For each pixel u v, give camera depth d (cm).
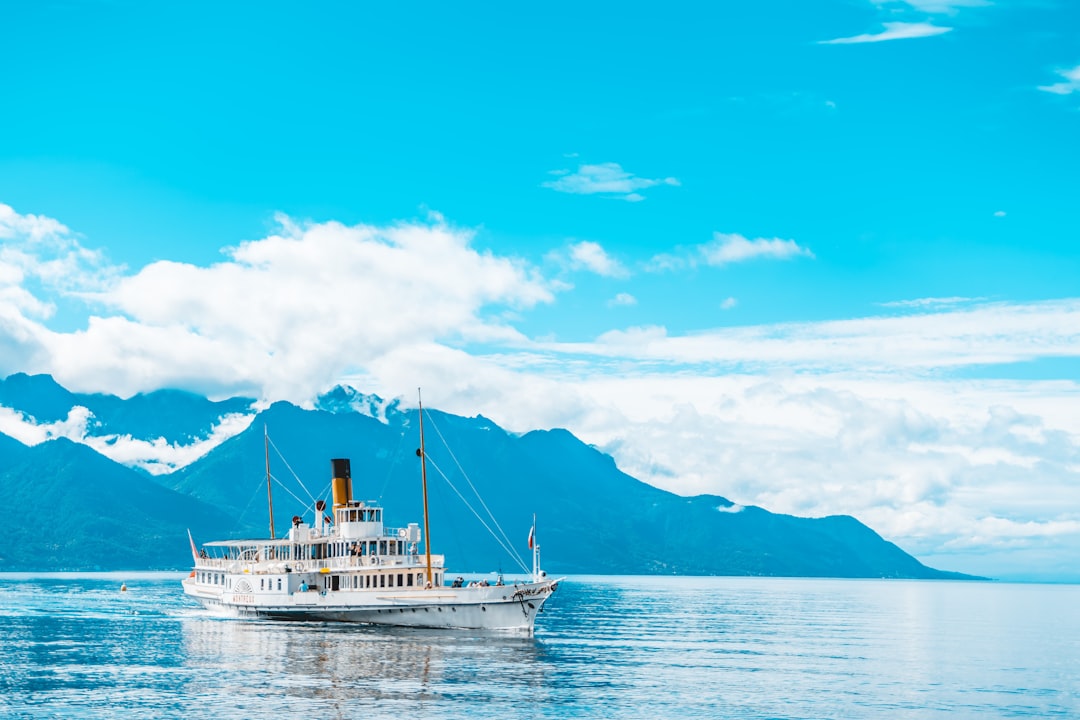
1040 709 11475
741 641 18275
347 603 16162
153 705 10038
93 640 15000
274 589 16812
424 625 15738
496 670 12269
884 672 14088
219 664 12456
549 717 9812
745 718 10188
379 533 16650
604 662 13650
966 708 11388
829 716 10512
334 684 11138
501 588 15325
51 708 9894
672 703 10769
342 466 16862
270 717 9556
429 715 9738
